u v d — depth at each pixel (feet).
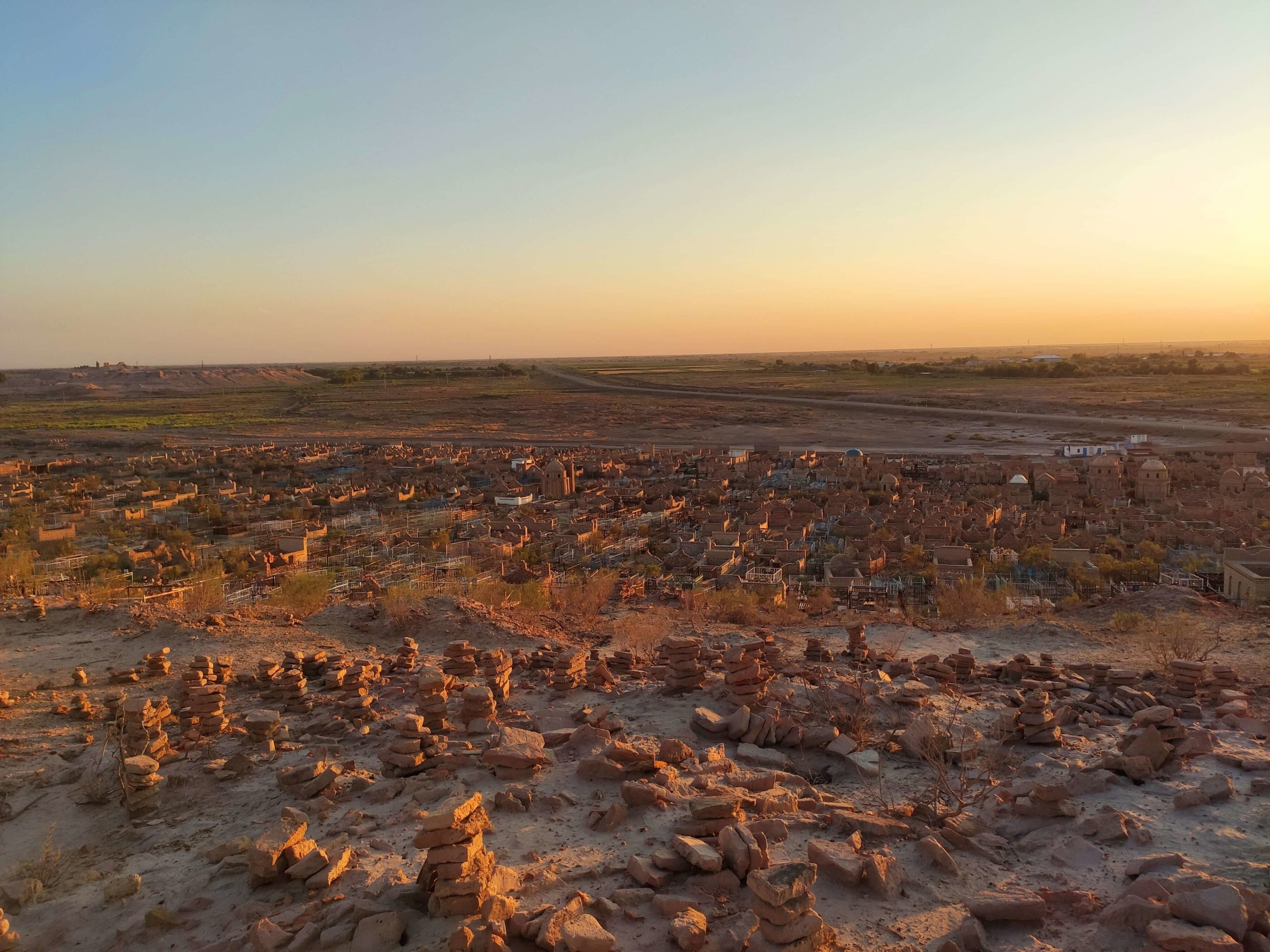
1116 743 31.35
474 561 126.21
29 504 186.50
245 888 23.36
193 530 166.09
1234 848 22.95
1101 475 196.24
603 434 402.93
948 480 221.25
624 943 18.66
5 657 51.47
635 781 27.04
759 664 38.29
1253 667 46.47
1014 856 23.50
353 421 474.49
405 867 23.26
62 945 22.11
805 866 18.47
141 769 30.19
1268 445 263.08
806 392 591.37
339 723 37.27
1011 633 57.98
